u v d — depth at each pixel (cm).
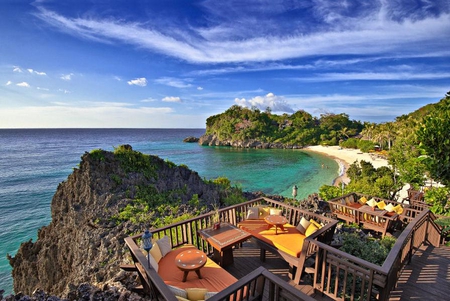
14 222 2273
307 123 11344
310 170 4822
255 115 11631
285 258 537
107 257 831
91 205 1244
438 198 1102
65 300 436
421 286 515
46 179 3922
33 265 1342
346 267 423
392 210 1023
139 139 13838
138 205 1224
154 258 464
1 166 5034
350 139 8831
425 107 5384
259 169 4956
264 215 755
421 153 673
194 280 436
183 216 1027
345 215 1066
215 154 7488
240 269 572
